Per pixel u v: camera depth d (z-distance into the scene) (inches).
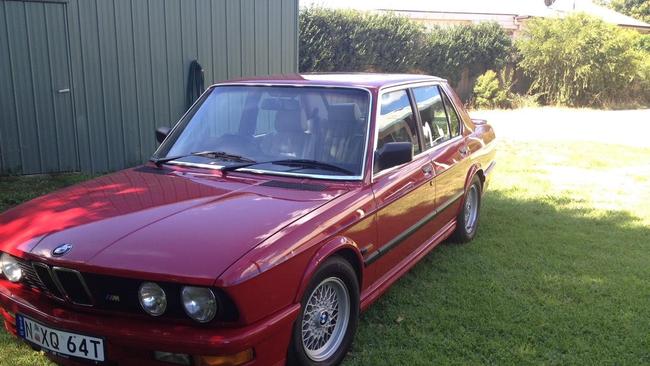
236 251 107.0
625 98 983.6
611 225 260.4
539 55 947.3
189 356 102.7
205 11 372.8
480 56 944.3
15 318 120.3
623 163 419.2
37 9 302.2
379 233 148.6
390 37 855.7
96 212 126.0
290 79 173.8
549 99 976.9
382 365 137.3
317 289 126.8
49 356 115.7
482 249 223.1
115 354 106.9
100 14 324.2
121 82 339.6
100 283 107.7
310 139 154.9
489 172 247.3
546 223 261.6
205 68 378.9
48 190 280.5
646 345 148.9
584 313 166.2
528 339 151.2
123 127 345.1
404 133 174.2
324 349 132.3
